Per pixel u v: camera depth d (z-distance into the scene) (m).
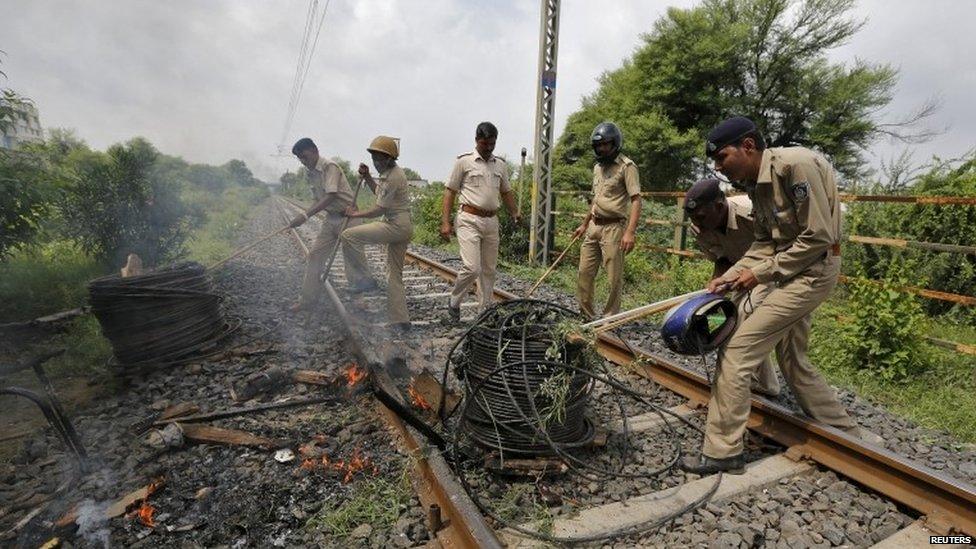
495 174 5.39
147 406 3.63
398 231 5.18
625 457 2.96
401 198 5.21
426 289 7.46
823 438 3.02
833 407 3.25
